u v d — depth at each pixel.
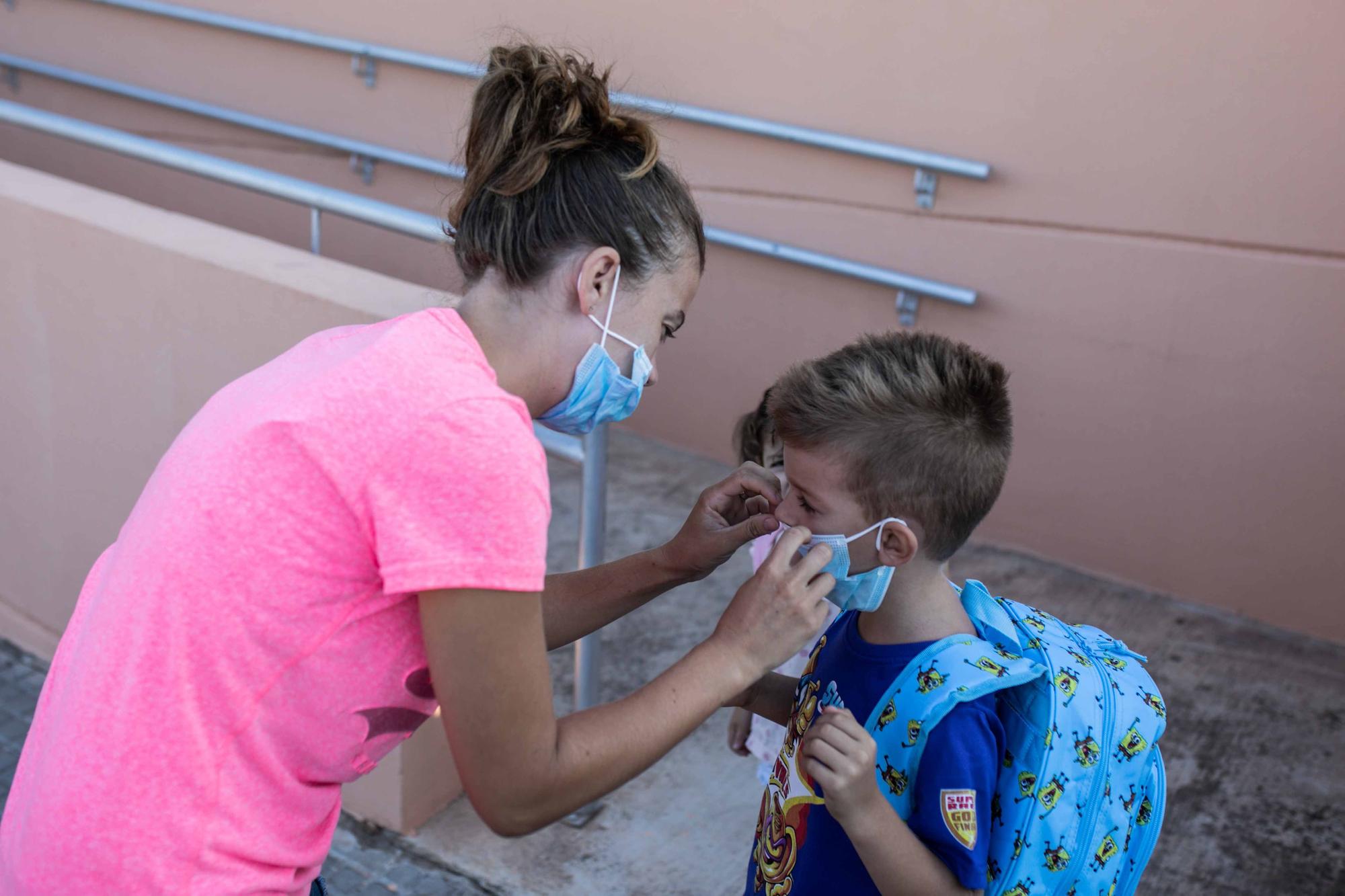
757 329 4.10
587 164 1.16
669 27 3.88
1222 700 3.16
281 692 1.11
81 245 2.59
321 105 4.59
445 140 4.36
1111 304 3.50
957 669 1.28
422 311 1.16
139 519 1.14
